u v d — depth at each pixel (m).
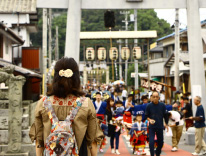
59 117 4.40
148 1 15.98
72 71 4.55
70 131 4.31
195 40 16.02
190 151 14.97
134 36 25.92
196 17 16.02
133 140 14.01
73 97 4.48
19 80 10.62
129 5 15.94
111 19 24.36
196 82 16.08
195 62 16.06
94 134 4.63
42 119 4.53
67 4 15.77
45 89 25.64
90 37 25.69
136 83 43.66
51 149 4.24
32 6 41.16
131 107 16.23
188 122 18.52
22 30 41.00
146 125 14.34
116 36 25.70
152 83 28.94
